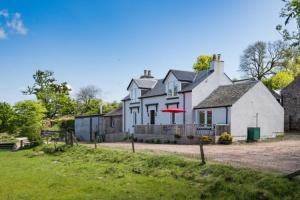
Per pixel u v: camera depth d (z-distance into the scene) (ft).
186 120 132.87
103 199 42.01
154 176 54.54
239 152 75.05
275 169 49.49
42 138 134.92
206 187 44.39
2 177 59.77
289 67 234.79
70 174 60.85
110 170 60.64
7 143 140.56
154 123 151.33
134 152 76.84
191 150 82.53
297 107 140.36
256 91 119.65
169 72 143.13
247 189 39.88
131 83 166.81
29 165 77.25
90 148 93.50
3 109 152.56
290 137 118.11
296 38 56.18
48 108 255.70
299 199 36.11
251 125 116.98
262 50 244.42
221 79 138.00
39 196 44.37
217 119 119.03
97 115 180.45
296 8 50.62
